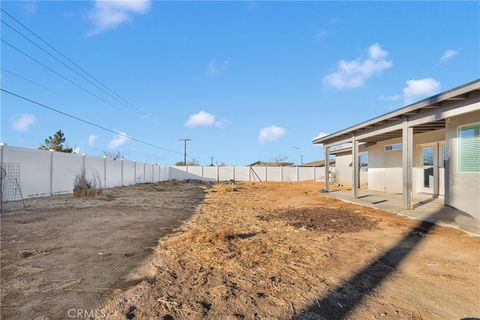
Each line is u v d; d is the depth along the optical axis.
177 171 39.25
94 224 7.84
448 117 8.21
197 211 11.00
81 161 18.45
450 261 4.92
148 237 6.48
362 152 20.08
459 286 3.96
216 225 8.12
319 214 9.81
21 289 3.67
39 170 14.66
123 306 3.29
